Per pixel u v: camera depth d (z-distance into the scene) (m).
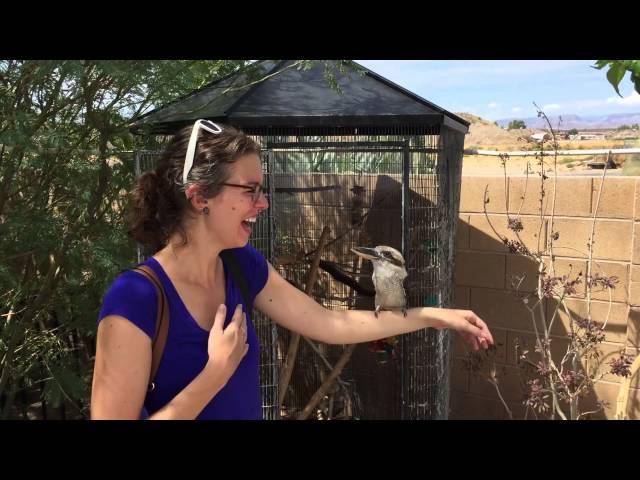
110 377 1.66
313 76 4.85
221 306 1.82
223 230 1.85
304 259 5.34
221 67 4.86
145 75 3.74
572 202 4.79
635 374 4.58
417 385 4.80
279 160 5.61
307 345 5.67
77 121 4.22
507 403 5.18
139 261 3.98
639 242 4.51
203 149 1.80
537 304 4.69
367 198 5.32
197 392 1.69
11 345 4.18
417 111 4.14
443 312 2.39
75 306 4.50
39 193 4.07
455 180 5.02
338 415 5.46
